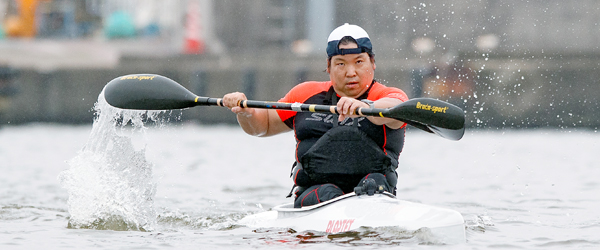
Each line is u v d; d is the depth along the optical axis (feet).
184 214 61.16
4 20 290.76
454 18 275.39
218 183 89.86
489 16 273.75
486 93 247.91
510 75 247.50
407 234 45.21
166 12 288.10
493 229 52.95
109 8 302.66
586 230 52.54
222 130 226.17
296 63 265.75
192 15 278.67
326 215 48.98
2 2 290.97
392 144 51.55
